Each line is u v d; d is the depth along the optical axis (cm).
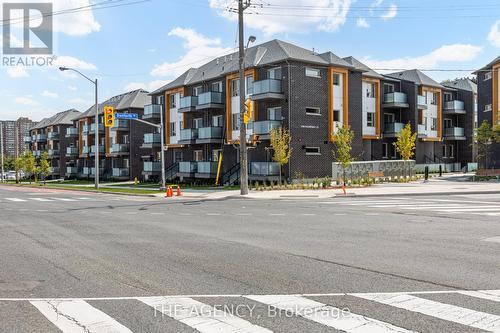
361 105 3950
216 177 3956
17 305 553
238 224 1327
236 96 3947
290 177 3403
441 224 1243
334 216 1486
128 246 970
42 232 1220
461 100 5288
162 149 3334
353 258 807
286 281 653
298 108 3488
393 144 4250
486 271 702
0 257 864
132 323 482
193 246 956
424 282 639
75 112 8769
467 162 5169
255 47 4056
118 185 4803
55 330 466
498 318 485
